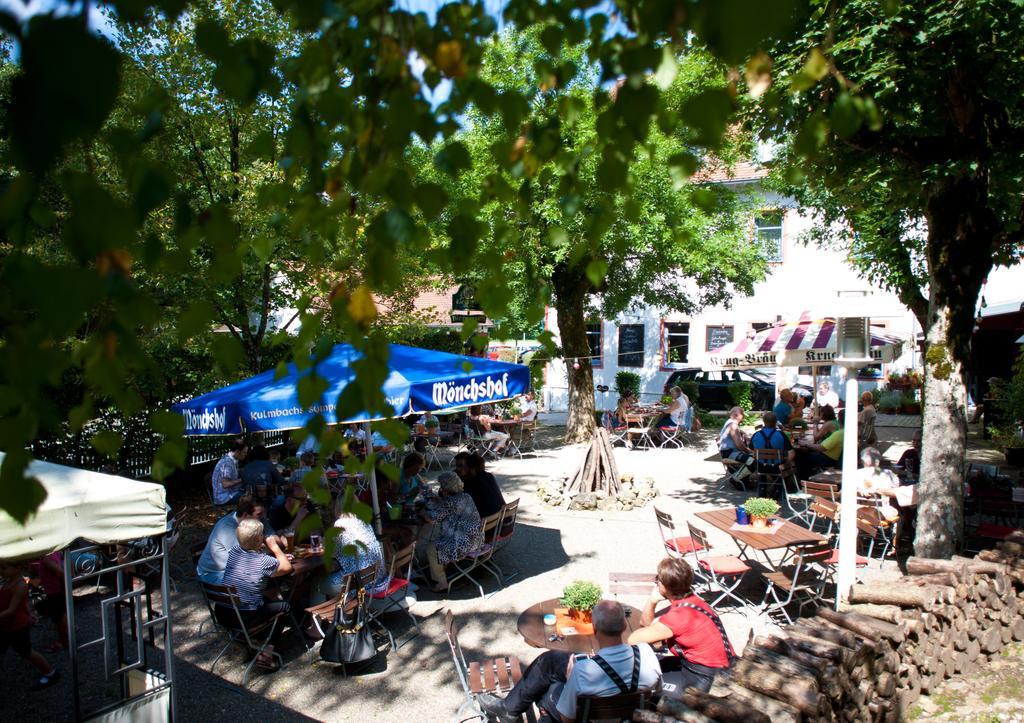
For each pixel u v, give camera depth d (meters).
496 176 2.22
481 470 8.00
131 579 6.53
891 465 10.38
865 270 13.18
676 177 1.72
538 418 23.05
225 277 1.66
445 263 2.02
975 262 6.52
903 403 20.31
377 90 1.88
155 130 1.38
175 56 8.80
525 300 11.73
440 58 1.79
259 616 5.75
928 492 6.60
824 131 1.73
